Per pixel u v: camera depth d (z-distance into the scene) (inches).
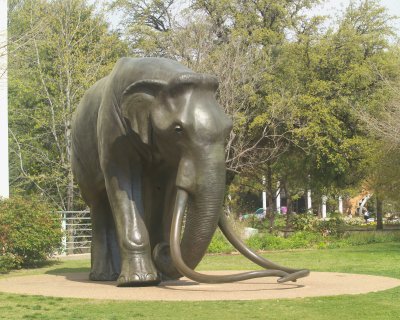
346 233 1195.3
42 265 750.5
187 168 381.1
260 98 1177.4
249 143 1229.1
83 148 478.0
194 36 1159.0
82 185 490.3
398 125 997.2
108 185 433.1
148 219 450.0
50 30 1160.8
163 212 452.4
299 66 1246.3
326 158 1246.9
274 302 366.0
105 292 408.5
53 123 1151.0
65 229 925.8
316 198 1558.8
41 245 733.3
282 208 2094.0
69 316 329.7
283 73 1234.0
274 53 1247.5
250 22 1279.5
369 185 1243.8
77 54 1173.7
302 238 1053.8
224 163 383.9
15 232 707.4
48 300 383.9
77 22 1231.5
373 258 766.5
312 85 1214.9
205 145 380.5
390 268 626.5
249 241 969.5
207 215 377.1
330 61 1238.9
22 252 721.0
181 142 385.4
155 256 435.5
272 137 1213.1
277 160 1256.2
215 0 1270.9
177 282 451.5
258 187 1387.8
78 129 482.6
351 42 1243.2
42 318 327.0
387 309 350.9
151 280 418.0
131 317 322.7
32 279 523.8
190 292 401.1
